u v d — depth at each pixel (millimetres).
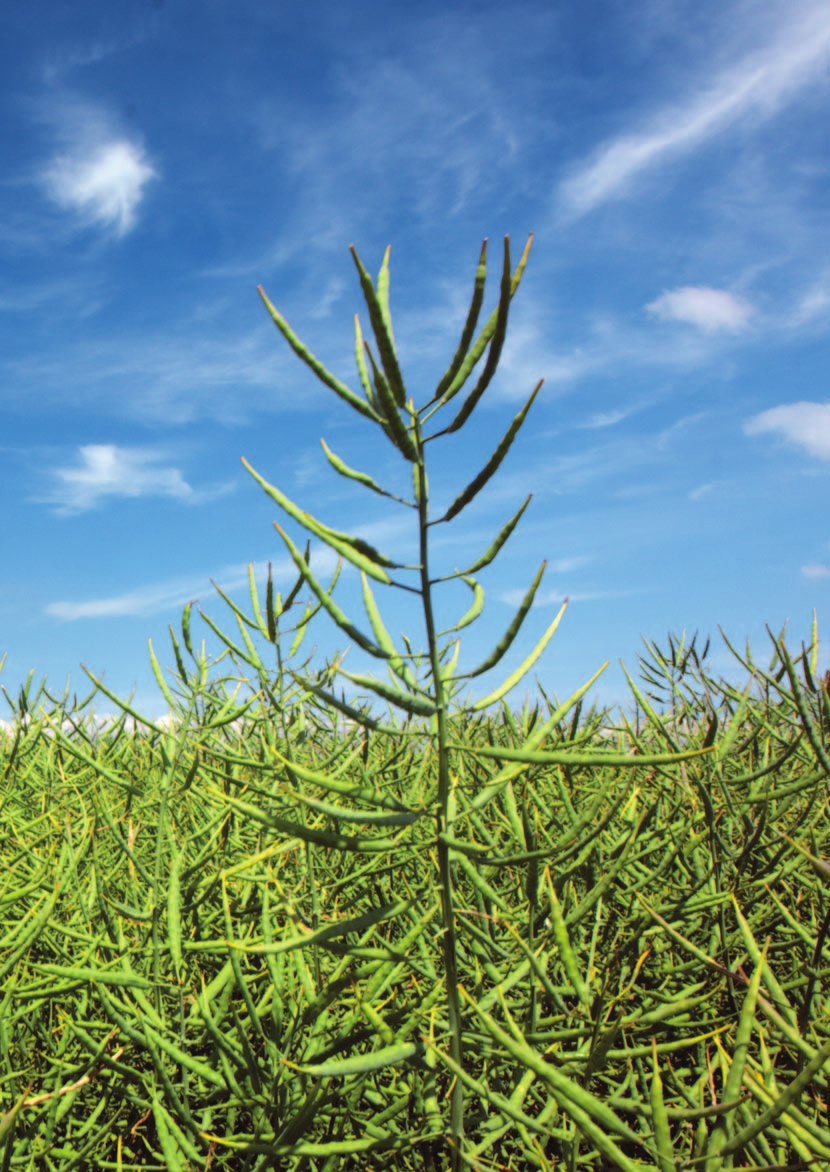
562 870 513
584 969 538
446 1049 427
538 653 388
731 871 562
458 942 549
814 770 545
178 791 747
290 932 507
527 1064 338
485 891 466
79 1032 473
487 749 354
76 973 465
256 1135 439
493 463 331
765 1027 454
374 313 324
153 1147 532
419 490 350
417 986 521
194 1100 497
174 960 485
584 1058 425
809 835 574
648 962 575
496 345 328
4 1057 479
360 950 383
